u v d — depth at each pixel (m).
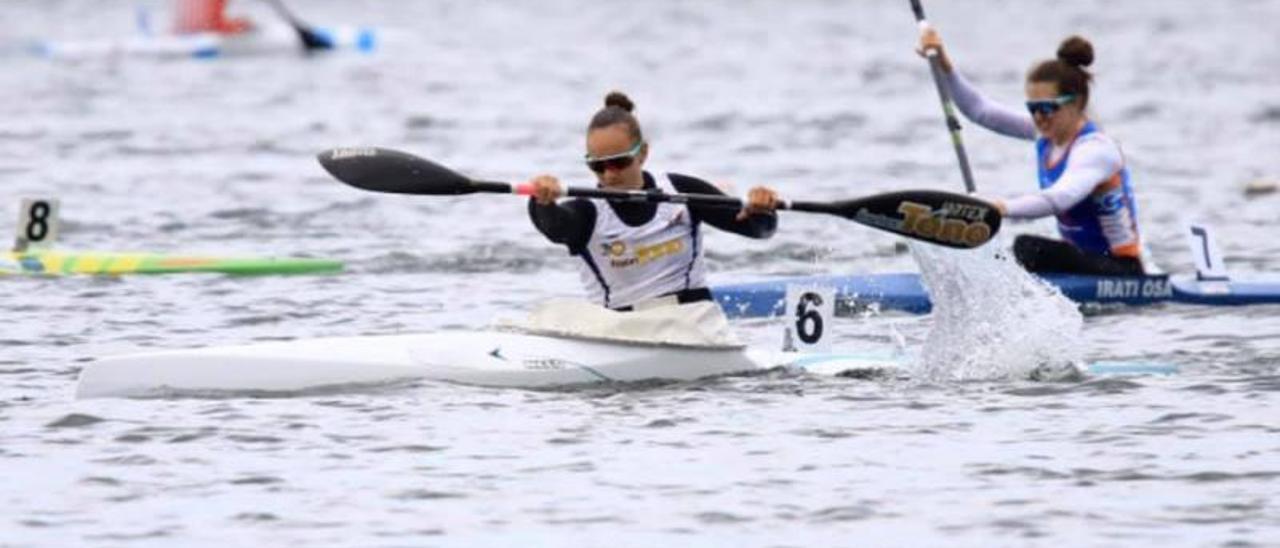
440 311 53.97
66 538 31.33
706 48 181.62
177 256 60.59
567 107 127.88
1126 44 179.75
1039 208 50.88
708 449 36.41
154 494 33.59
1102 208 54.19
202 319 52.19
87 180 88.25
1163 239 69.31
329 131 113.25
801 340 44.16
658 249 41.84
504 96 136.25
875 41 188.62
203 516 32.44
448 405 39.59
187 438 37.06
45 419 38.59
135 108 127.06
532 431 37.66
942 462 35.44
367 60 167.75
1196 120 115.62
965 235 42.75
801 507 32.88
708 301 42.50
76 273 59.25
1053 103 52.31
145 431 37.53
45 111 124.88
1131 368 43.47
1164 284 54.66
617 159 40.69
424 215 75.69
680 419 38.62
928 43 55.41
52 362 45.53
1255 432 37.28
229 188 85.12
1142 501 33.00
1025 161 96.62
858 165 95.56
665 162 98.31
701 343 42.12
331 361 40.91
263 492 33.72
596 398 40.41
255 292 56.75
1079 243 54.94
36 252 60.41
